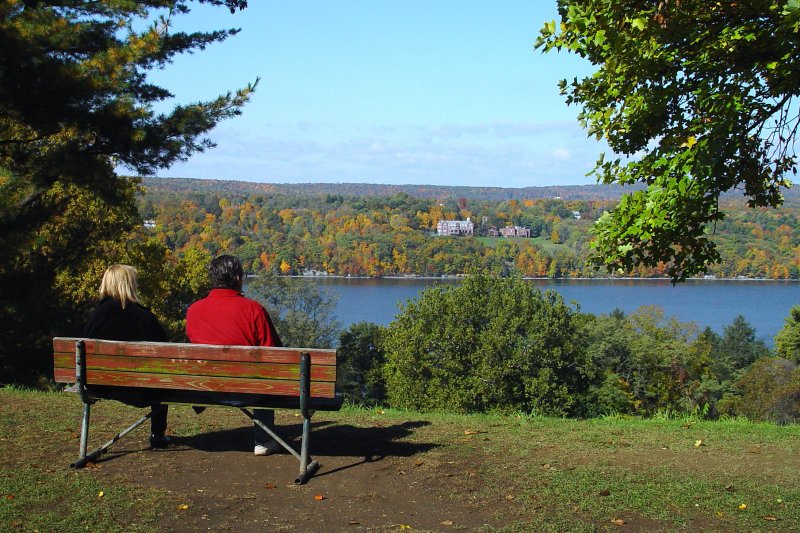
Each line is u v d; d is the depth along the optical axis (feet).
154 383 16.11
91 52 41.22
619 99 22.85
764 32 19.67
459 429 21.84
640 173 22.88
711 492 15.33
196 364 15.94
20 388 28.40
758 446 20.63
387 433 20.85
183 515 13.48
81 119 38.22
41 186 42.60
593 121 23.66
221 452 17.99
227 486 15.33
